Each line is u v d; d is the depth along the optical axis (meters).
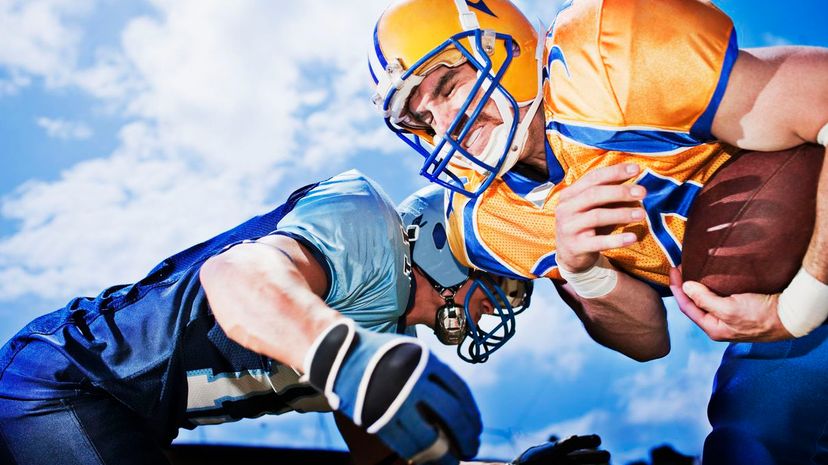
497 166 1.40
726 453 1.43
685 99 1.20
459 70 1.43
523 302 1.57
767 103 1.17
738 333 1.28
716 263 1.27
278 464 2.24
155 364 1.34
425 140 1.57
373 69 1.47
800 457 1.39
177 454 2.22
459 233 1.46
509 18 1.42
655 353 1.59
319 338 0.96
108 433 1.33
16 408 1.34
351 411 0.93
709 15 1.21
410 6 1.44
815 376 1.40
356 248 1.31
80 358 1.33
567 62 1.29
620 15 1.23
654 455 2.30
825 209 1.17
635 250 1.41
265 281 1.08
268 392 1.44
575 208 1.22
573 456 1.54
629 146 1.27
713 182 1.29
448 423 0.89
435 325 1.53
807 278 1.21
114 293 1.48
